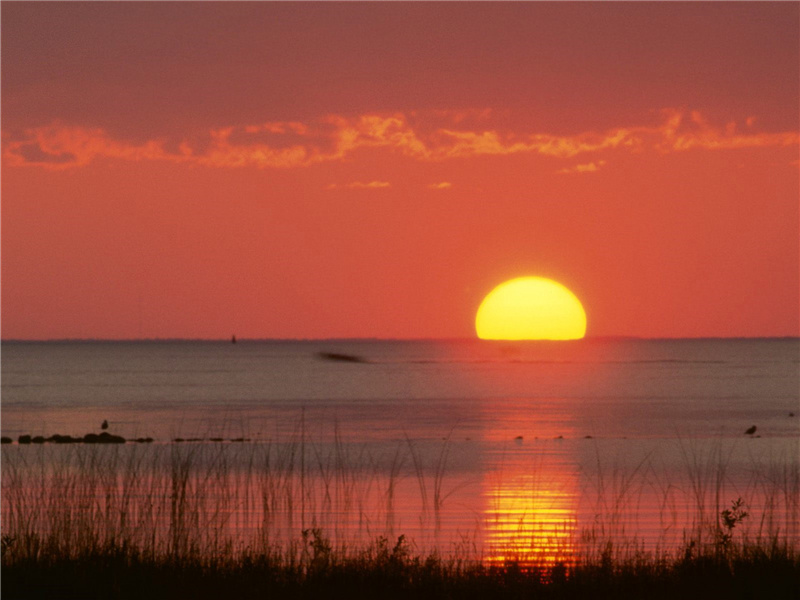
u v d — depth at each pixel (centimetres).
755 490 8731
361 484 9531
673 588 5000
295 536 6731
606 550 5628
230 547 5744
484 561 5775
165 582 5072
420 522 7419
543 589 5009
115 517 6384
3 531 6197
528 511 8000
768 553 5647
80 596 4859
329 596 4909
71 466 10212
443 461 11875
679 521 7406
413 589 5003
